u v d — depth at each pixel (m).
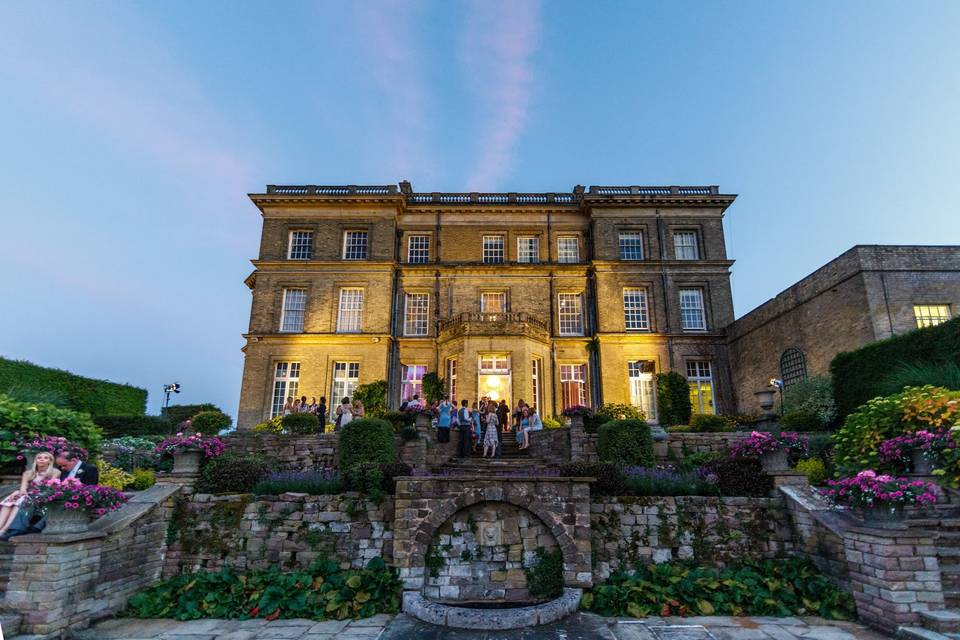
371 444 11.99
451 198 27.45
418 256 26.30
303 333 23.67
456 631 6.75
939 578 6.51
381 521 8.74
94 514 7.27
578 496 8.26
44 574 6.56
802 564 8.17
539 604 7.61
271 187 26.28
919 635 5.97
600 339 23.86
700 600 7.50
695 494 9.32
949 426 7.82
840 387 15.52
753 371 22.17
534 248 26.34
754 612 7.35
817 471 10.51
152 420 19.98
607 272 24.91
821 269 18.22
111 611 7.50
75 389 20.05
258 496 9.02
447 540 8.25
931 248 16.62
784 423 15.83
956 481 7.41
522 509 8.34
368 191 26.42
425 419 14.96
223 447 9.94
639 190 26.44
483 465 13.59
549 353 23.73
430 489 8.30
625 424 12.50
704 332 24.16
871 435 8.62
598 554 8.57
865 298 16.22
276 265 24.69
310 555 8.61
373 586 7.78
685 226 25.45
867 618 6.82
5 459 8.63
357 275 24.73
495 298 25.31
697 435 13.41
